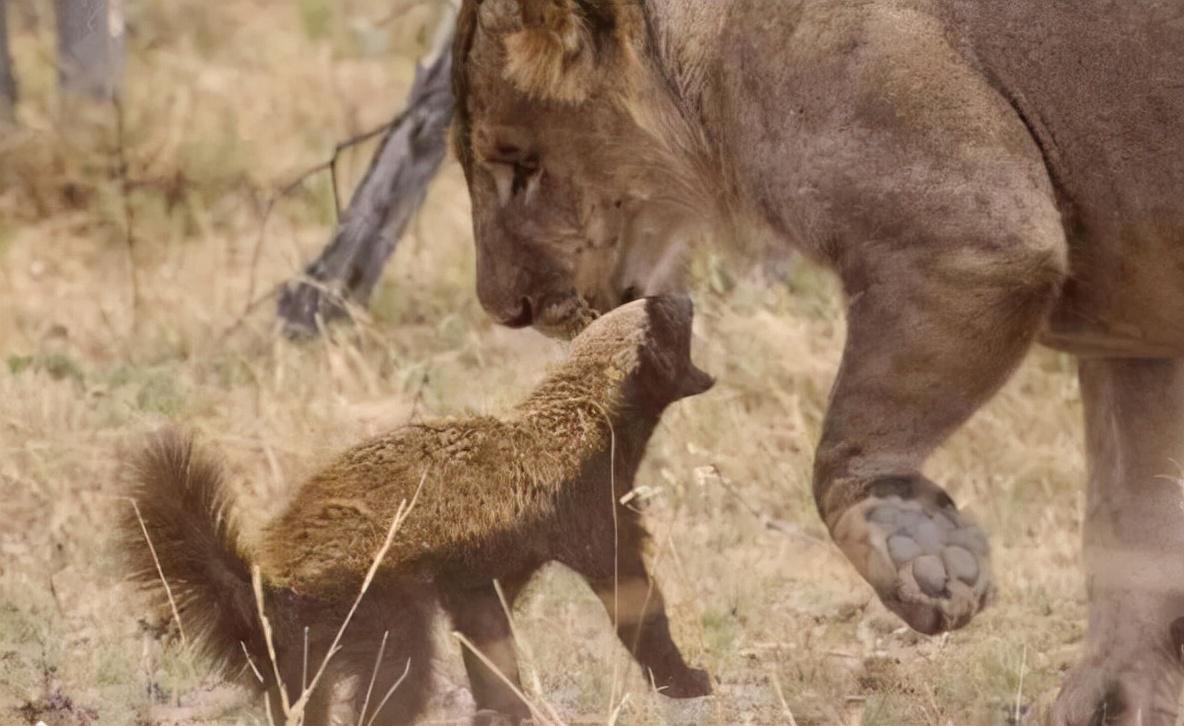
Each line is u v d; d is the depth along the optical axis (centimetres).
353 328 1752
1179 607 1005
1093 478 1034
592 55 1034
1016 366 916
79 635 1141
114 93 2245
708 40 992
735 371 1598
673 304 1090
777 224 967
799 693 1077
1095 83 901
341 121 2577
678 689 1066
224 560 969
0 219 2181
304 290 1791
